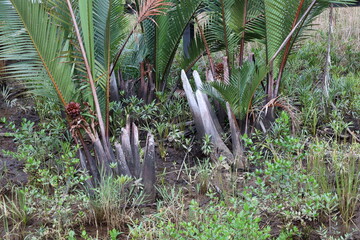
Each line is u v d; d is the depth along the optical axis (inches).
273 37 186.5
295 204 135.3
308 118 209.5
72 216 145.7
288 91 233.1
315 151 164.1
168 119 207.8
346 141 194.7
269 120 188.5
